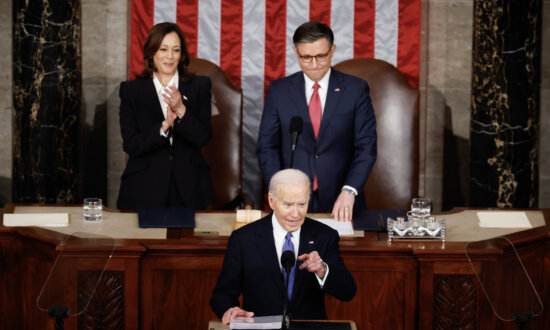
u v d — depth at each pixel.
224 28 25.81
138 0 25.61
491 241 14.33
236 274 13.20
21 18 24.30
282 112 18.59
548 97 24.73
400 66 25.78
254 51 25.92
